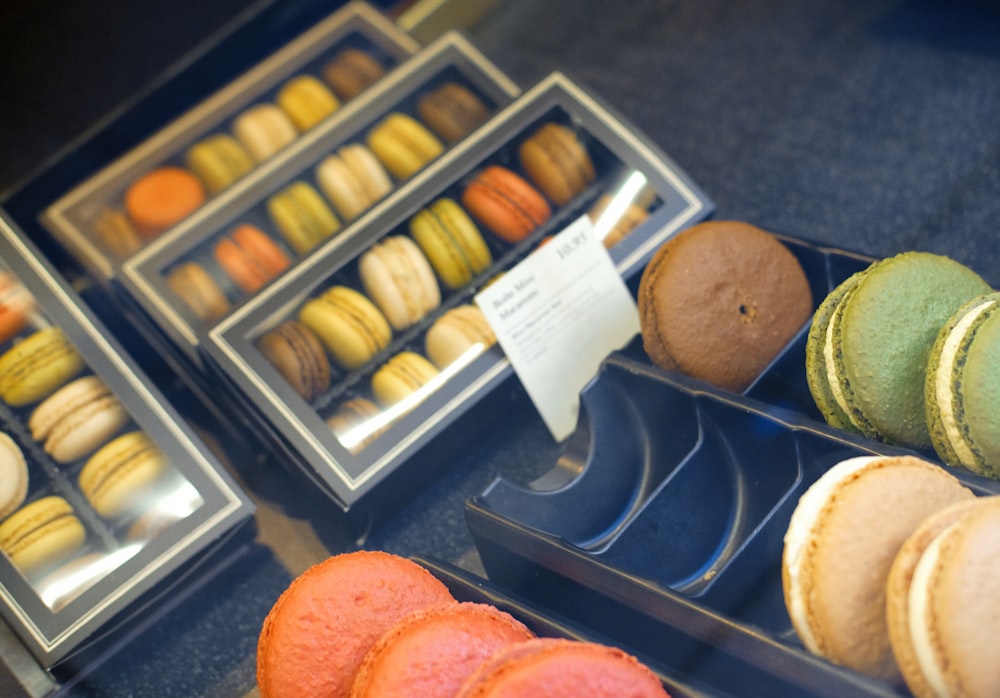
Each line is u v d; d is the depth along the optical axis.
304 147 0.97
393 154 0.97
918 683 0.73
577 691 0.73
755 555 0.82
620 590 0.80
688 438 0.87
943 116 1.01
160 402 0.87
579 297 0.92
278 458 0.93
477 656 0.76
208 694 0.87
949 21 1.05
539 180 0.96
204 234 0.95
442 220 0.94
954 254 0.96
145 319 0.94
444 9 1.05
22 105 1.01
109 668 0.86
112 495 0.86
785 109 1.04
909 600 0.74
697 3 1.08
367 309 0.92
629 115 1.05
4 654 0.84
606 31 1.07
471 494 0.93
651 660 0.77
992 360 0.80
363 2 1.04
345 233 0.92
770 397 0.88
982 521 0.73
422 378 0.91
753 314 0.89
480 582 0.81
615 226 0.94
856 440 0.81
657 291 0.88
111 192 0.99
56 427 0.87
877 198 0.99
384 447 0.89
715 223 0.90
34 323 0.88
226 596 0.89
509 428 0.94
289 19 1.03
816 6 1.07
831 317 0.85
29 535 0.86
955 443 0.80
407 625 0.77
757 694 0.78
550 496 0.87
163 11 1.02
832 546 0.76
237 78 1.02
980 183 0.98
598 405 0.89
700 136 1.04
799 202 1.00
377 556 0.80
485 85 0.98
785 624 0.82
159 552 0.85
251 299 0.90
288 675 0.77
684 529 0.85
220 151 1.00
